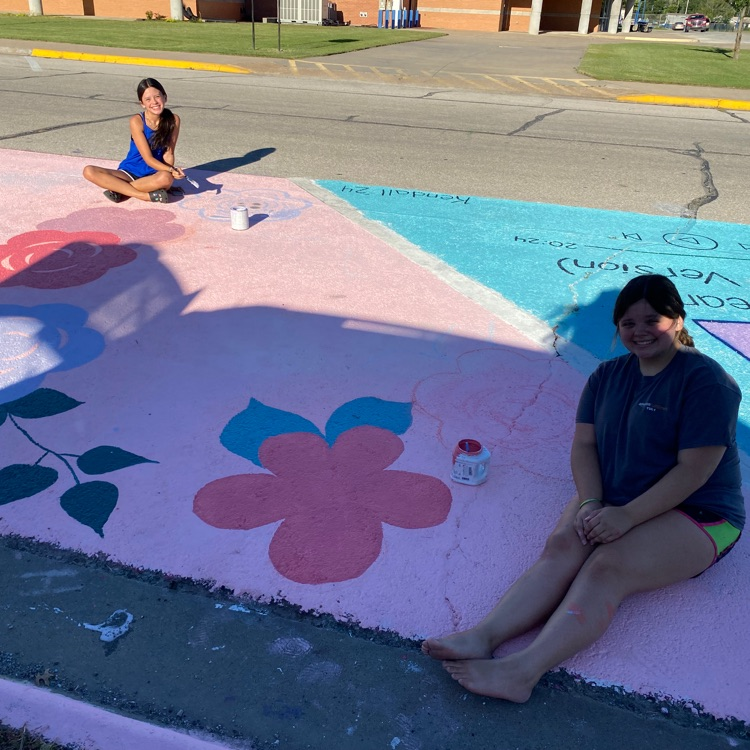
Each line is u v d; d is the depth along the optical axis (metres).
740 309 4.52
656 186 7.47
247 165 7.56
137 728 1.81
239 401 3.29
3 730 1.78
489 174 7.67
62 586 2.24
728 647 2.14
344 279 4.73
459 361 3.74
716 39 47.12
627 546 2.10
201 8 33.53
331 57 18.94
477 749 1.82
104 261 4.80
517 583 2.14
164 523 2.52
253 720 1.86
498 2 38.78
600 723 1.90
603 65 19.55
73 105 10.66
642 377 2.29
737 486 2.26
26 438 2.96
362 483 2.77
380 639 2.12
